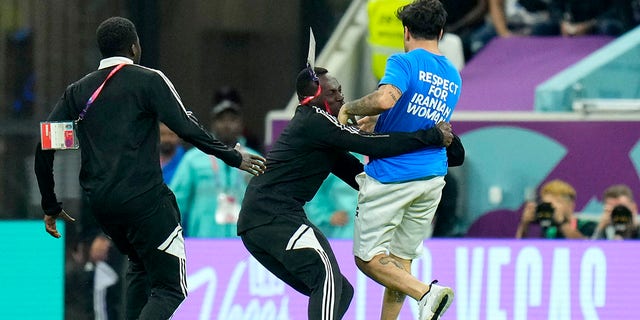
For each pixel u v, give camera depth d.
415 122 24.48
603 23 43.31
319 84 24.91
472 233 35.88
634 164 35.34
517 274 32.72
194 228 34.91
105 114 24.36
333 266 24.70
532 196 35.72
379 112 23.91
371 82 41.28
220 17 51.38
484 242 32.81
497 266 32.78
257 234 24.95
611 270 32.53
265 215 24.91
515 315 32.66
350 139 24.30
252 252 25.36
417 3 24.80
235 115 37.84
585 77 37.84
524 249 32.75
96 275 35.38
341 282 24.69
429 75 24.33
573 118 35.62
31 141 49.25
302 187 25.08
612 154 35.47
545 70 40.66
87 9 50.12
